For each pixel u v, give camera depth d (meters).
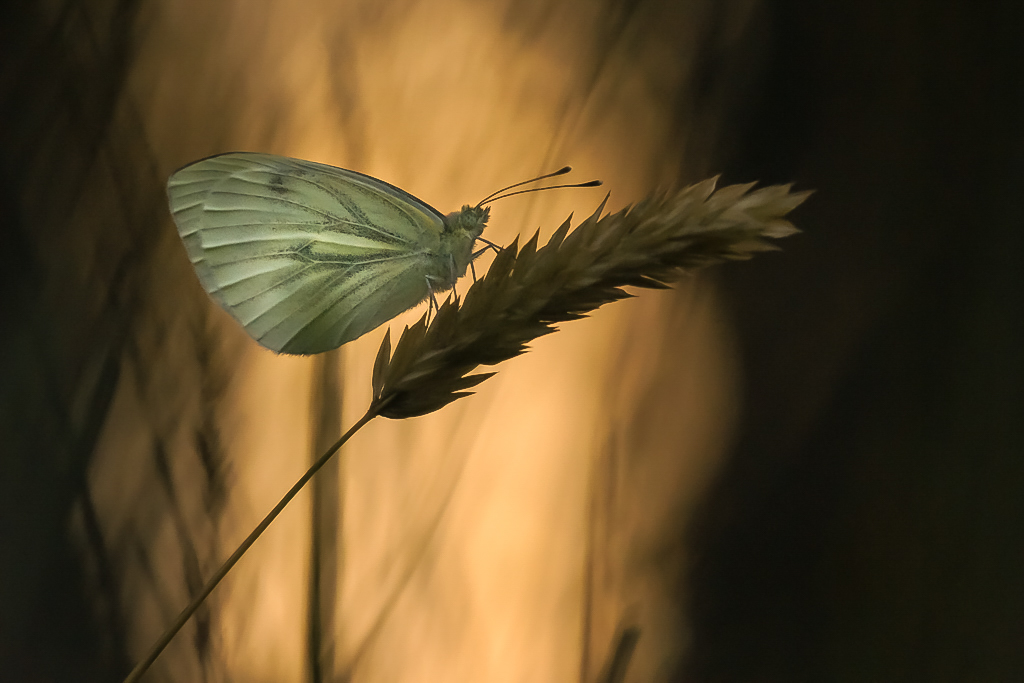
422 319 0.91
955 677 0.95
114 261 0.95
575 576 0.95
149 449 0.95
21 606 0.95
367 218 0.94
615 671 0.93
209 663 0.95
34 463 0.95
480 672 0.95
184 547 0.95
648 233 0.81
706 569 0.95
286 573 0.95
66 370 0.95
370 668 0.95
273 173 0.94
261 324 0.94
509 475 0.95
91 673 0.95
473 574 0.95
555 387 0.95
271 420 0.95
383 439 0.95
